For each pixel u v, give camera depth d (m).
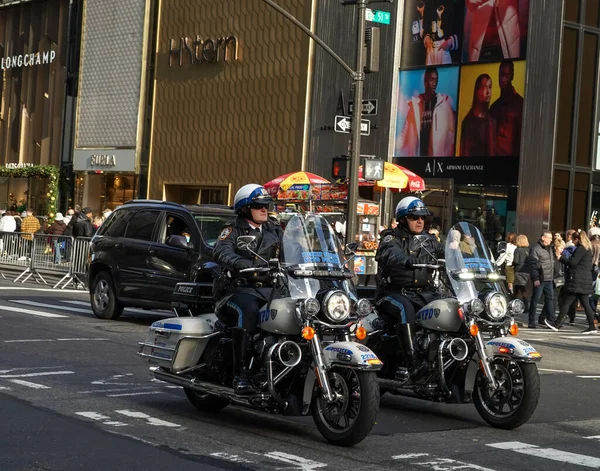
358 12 22.59
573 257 22.33
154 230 17.88
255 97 38.78
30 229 37.94
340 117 22.56
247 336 8.84
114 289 18.36
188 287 9.97
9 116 52.44
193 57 41.47
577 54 31.14
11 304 20.62
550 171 30.55
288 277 8.78
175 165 42.53
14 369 12.08
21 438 8.29
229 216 17.56
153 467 7.44
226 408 10.16
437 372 9.82
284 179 28.16
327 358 8.45
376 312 10.39
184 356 9.50
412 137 34.09
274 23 38.09
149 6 44.16
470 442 8.93
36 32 51.00
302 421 9.62
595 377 14.30
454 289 9.80
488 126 32.06
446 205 33.09
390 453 8.29
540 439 9.21
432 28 33.59
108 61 46.25
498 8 31.86
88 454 7.79
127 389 11.01
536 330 22.55
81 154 47.47
